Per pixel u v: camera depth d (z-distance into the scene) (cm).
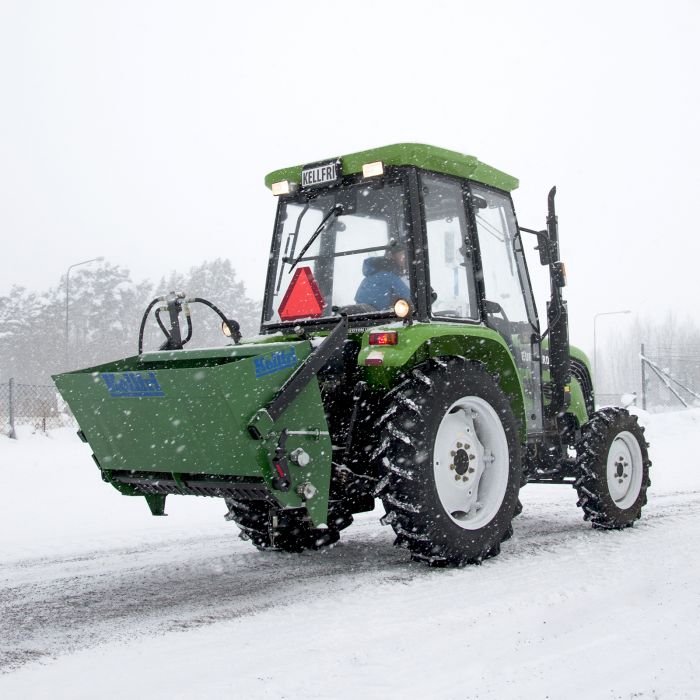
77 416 472
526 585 413
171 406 418
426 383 462
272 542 461
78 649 329
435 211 514
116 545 583
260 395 401
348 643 321
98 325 4762
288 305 531
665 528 591
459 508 483
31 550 566
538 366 587
